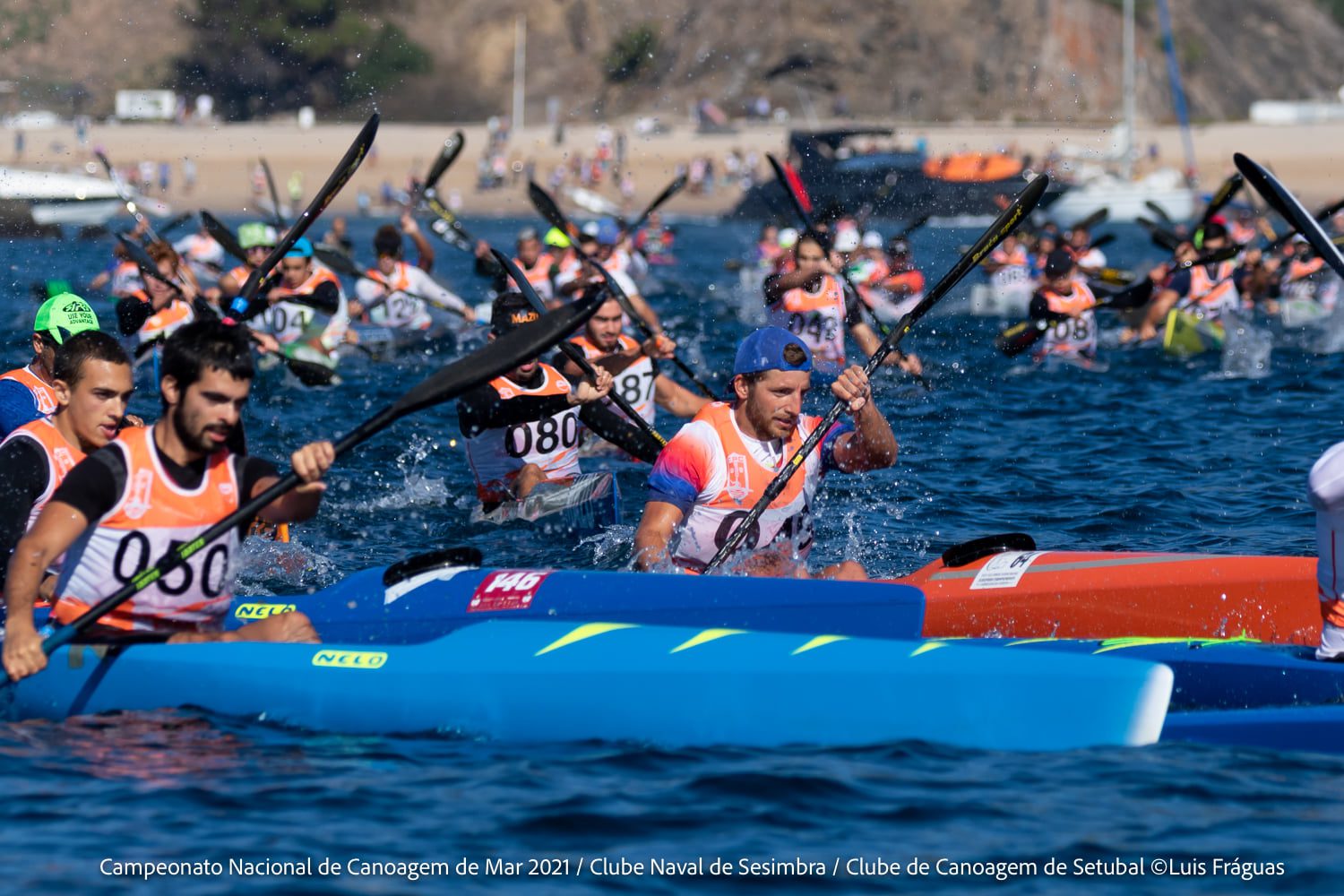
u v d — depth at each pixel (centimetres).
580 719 1817
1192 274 5744
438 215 5544
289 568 2670
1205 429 4044
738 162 19275
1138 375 5031
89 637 1892
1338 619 1914
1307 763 1722
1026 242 7362
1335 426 4059
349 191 18925
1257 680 1956
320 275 5131
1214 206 5672
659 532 2319
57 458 2105
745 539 2359
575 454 3125
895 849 1490
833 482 3378
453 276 9881
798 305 4603
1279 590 2222
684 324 6731
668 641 1864
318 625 2247
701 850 1486
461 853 1477
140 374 4884
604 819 1558
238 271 5088
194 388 1767
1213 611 2245
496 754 1764
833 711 1783
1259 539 2877
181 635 1914
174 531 1834
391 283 5666
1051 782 1655
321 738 1811
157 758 1727
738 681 1792
